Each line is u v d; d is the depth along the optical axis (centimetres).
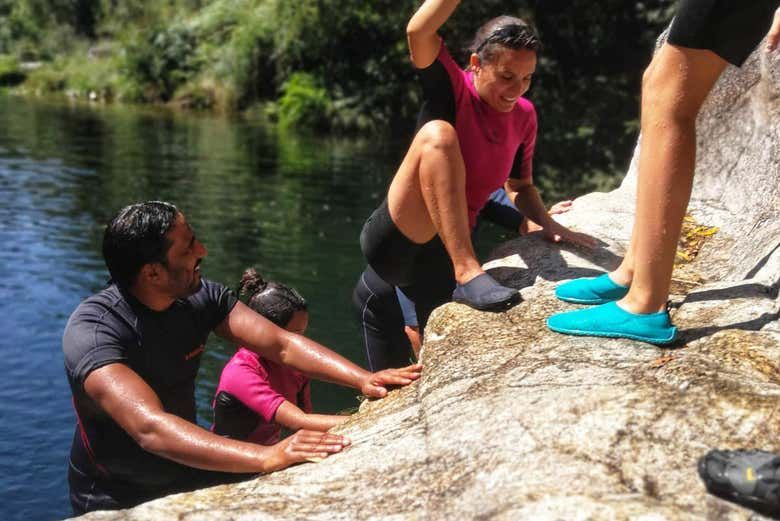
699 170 459
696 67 252
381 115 2828
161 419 282
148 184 1816
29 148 2305
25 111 3322
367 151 2455
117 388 290
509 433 232
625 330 274
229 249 1267
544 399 243
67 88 4175
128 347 311
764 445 216
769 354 257
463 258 327
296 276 1120
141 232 306
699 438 219
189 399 339
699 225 418
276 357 339
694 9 246
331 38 3031
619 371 254
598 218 424
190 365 335
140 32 3984
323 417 366
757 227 371
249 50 3438
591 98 2162
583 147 1995
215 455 274
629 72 2284
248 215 1522
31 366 786
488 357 282
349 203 1662
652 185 263
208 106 3556
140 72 3831
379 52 3012
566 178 1928
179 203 1619
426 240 348
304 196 1720
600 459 217
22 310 952
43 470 592
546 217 393
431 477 229
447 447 238
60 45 4834
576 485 207
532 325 302
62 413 686
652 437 221
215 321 342
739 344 264
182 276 314
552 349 275
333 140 2692
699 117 459
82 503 327
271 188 1805
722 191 445
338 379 324
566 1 2305
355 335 870
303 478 250
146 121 3078
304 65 3228
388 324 407
